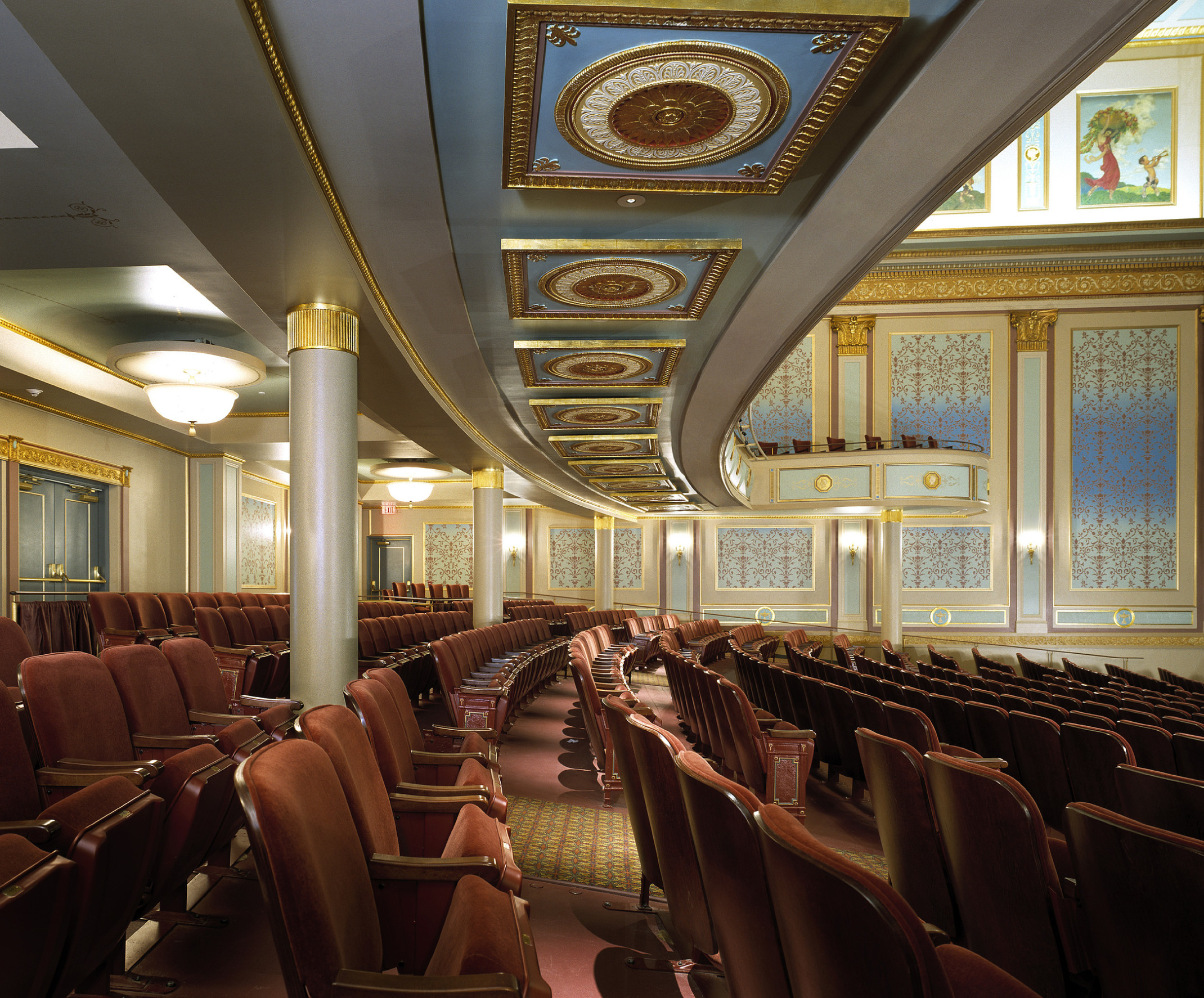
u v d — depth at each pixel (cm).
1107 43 277
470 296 529
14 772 227
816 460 1378
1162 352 1523
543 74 299
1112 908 162
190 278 529
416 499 1588
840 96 309
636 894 320
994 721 416
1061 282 1543
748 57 287
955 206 1544
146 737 297
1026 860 195
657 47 282
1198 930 143
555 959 260
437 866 191
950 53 283
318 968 136
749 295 504
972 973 156
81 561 1004
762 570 1714
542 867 349
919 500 1323
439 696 827
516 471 1183
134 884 210
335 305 519
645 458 1048
